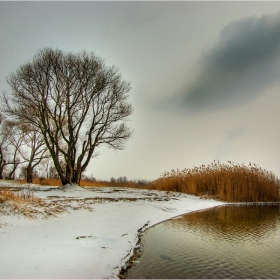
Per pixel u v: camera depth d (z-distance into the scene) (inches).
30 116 963.3
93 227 402.0
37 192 758.5
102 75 1012.5
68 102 951.0
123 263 281.7
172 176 1161.4
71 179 932.0
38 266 233.8
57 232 349.4
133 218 513.3
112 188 1128.2
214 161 1091.9
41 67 922.7
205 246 364.8
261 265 293.7
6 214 385.1
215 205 846.5
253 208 802.2
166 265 286.8
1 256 245.6
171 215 609.9
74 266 244.5
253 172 1039.6
